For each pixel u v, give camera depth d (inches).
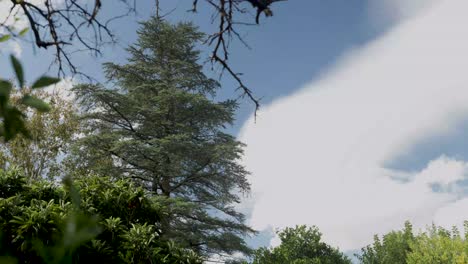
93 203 235.3
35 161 736.3
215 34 73.9
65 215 183.5
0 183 218.2
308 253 982.4
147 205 252.4
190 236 629.0
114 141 642.2
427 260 858.8
